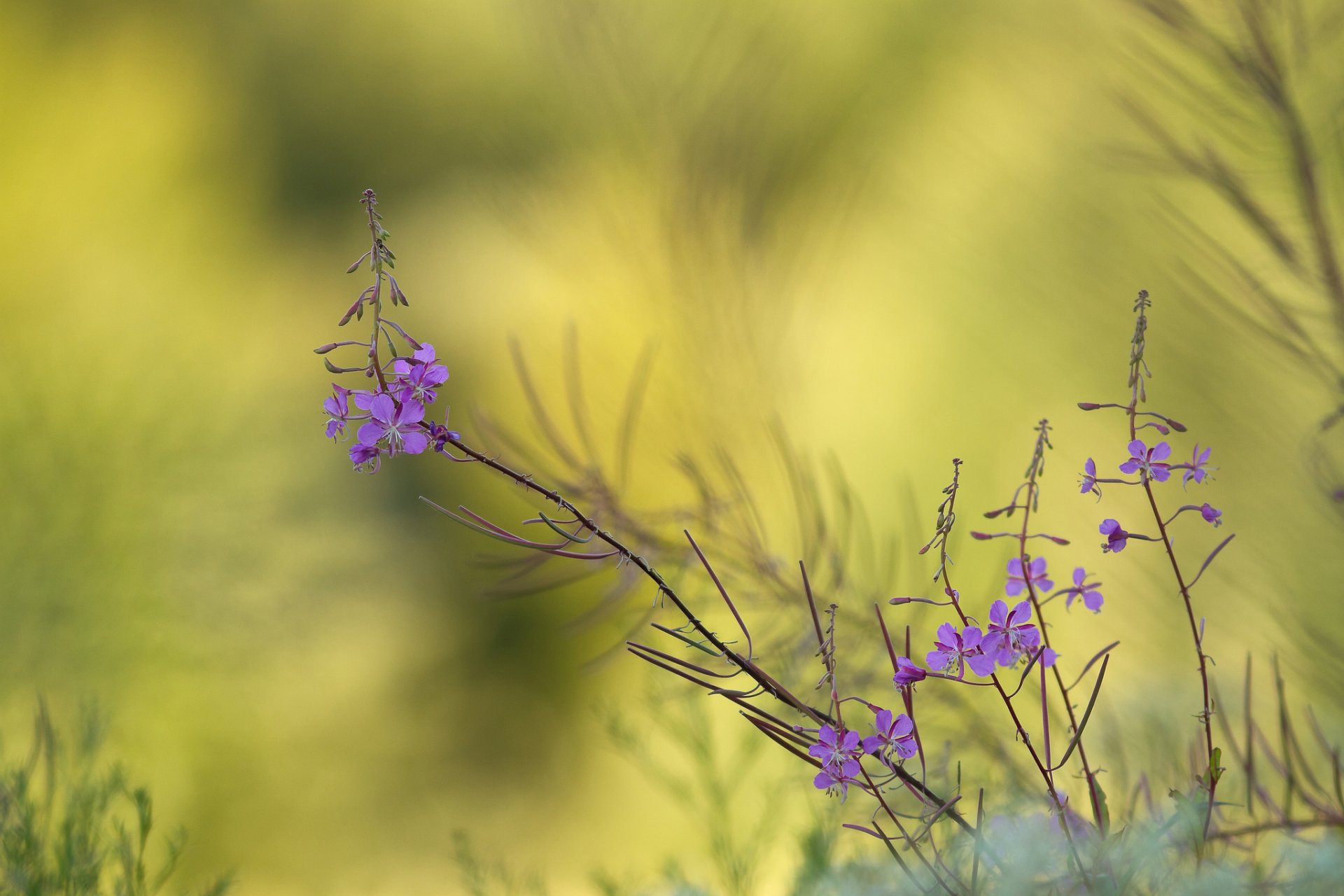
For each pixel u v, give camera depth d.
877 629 3.06
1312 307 2.94
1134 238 3.10
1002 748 2.98
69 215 9.38
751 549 3.12
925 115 5.52
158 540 7.67
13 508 7.10
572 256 3.78
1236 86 2.97
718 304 3.47
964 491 6.56
